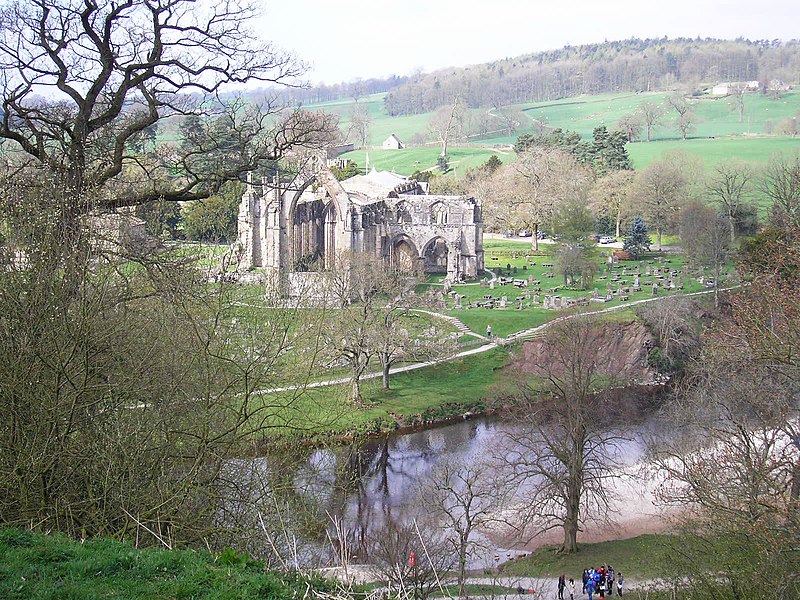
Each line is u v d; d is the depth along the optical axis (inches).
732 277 5969.5
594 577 2188.7
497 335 4901.6
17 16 1347.2
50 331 1246.9
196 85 1444.4
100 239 1411.2
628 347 4232.3
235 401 1643.7
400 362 4488.2
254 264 6097.4
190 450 1397.6
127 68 1379.2
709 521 1801.2
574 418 2783.0
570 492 2583.7
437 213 6752.0
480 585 2228.1
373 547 2068.2
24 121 1378.0
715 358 2433.6
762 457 1941.4
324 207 6761.8
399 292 4704.7
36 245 1285.7
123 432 1272.1
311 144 1664.6
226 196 5748.0
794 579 1417.3
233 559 1048.2
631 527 2770.7
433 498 2504.9
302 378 1828.2
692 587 1646.2
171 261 1475.1
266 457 1600.6
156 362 1354.6
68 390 1268.5
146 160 1875.0
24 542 987.9
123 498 1188.5
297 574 1050.7
